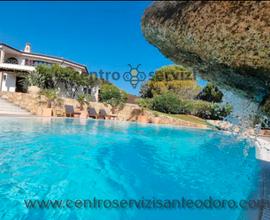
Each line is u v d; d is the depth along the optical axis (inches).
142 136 502.6
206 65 156.8
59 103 804.0
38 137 374.3
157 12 124.0
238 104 212.2
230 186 203.3
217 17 112.1
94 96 1078.4
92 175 219.0
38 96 763.4
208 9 110.5
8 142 321.4
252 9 104.3
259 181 189.9
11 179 191.2
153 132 580.7
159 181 215.3
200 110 939.3
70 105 802.8
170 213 146.6
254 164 257.3
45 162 246.5
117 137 460.4
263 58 127.1
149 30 136.8
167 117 840.3
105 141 406.3
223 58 138.4
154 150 366.9
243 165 268.5
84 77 1055.0
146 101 1023.0
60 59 1205.1
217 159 315.3
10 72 1014.4
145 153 340.8
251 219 119.3
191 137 523.5
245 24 110.7
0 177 194.1
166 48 150.0
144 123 812.0
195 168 266.2
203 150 378.9
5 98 765.9
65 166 238.5
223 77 169.0
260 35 112.9
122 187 194.5
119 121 810.2
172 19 122.0
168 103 980.6
